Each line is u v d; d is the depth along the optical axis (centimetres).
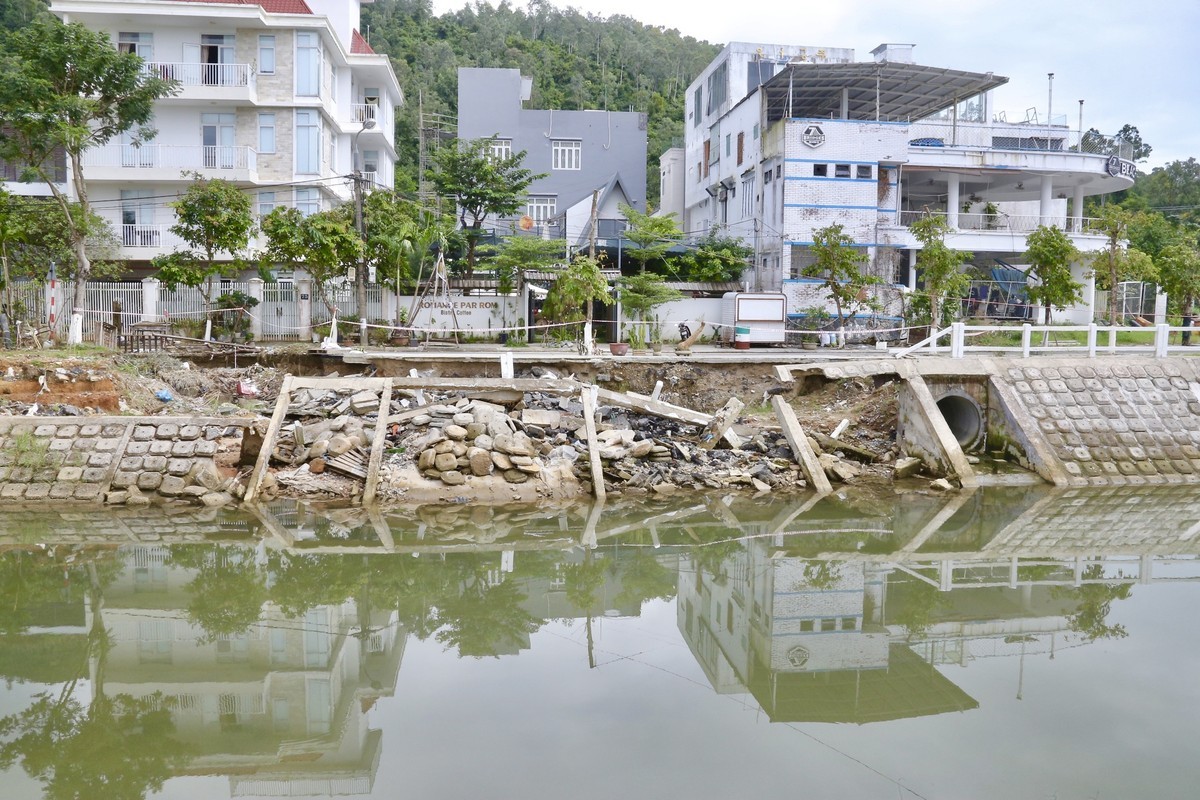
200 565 1280
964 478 1816
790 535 1493
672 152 5225
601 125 4838
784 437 1988
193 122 3306
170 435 1666
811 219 3528
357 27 4147
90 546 1357
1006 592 1209
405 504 1627
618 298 3138
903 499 1733
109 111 2734
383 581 1232
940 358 2025
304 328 2898
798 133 3506
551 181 4803
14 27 4231
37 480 1584
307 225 2644
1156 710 830
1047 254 3105
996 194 4288
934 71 3453
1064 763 724
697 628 1067
